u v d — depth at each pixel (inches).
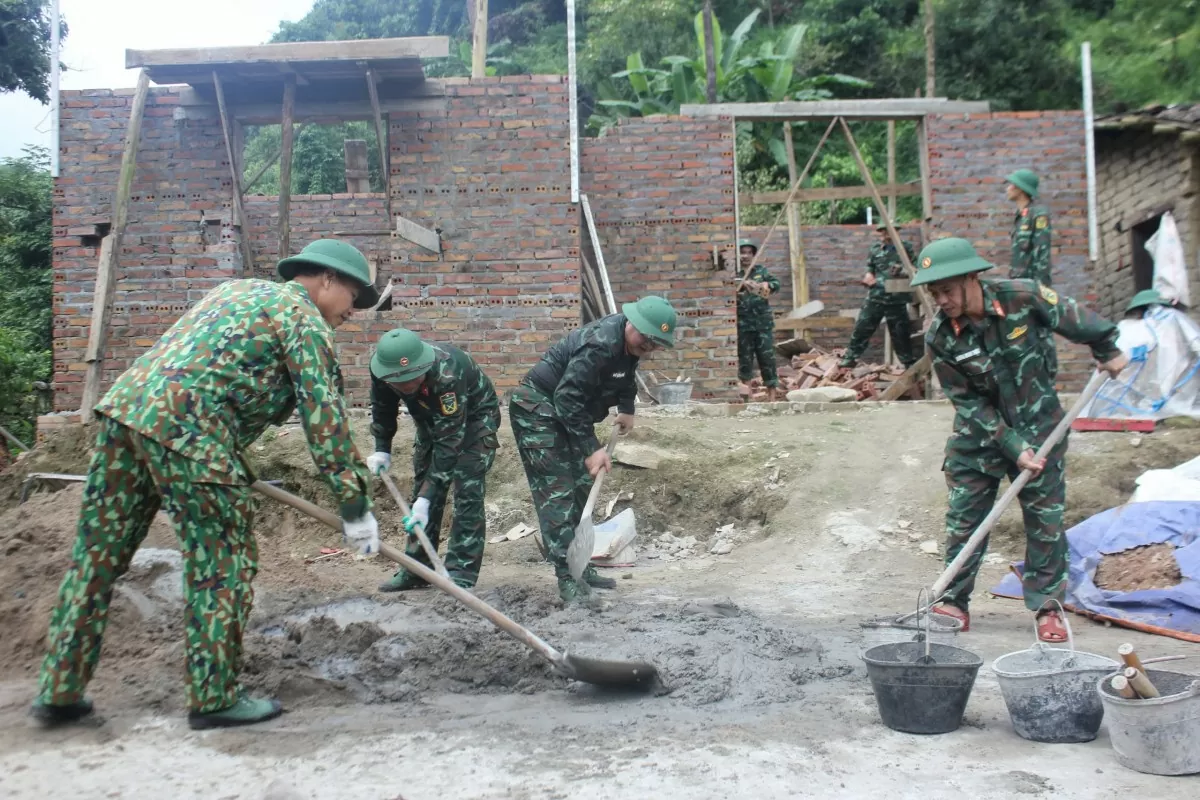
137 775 124.1
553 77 396.5
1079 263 441.1
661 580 271.3
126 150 364.8
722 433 357.1
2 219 749.3
